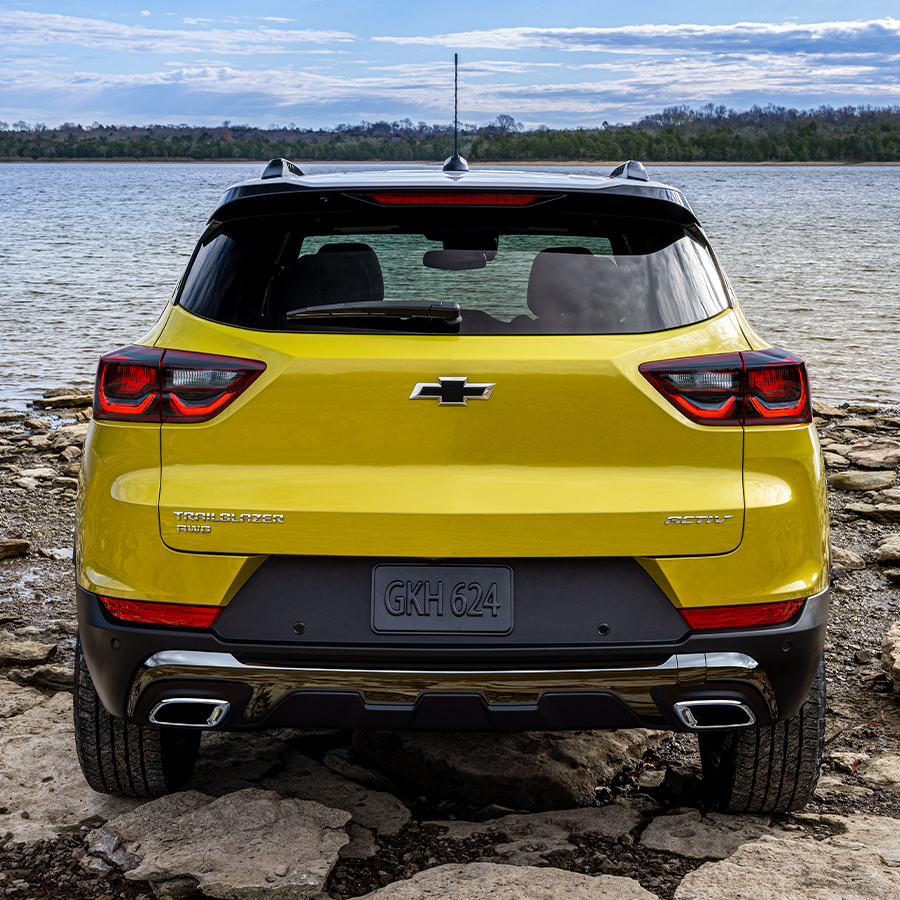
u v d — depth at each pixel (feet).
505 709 7.42
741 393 7.54
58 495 22.20
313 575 7.45
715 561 7.44
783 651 7.59
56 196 306.35
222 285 8.02
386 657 7.36
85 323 54.44
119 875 8.13
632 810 9.27
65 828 8.85
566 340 7.50
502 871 7.99
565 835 8.81
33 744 10.44
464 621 7.41
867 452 25.93
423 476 7.32
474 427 7.31
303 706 7.50
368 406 7.30
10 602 15.61
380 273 8.13
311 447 7.36
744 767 8.71
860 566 17.51
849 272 88.17
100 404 7.73
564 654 7.38
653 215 8.32
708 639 7.46
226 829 8.48
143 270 88.22
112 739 8.67
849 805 9.59
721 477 7.48
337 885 8.02
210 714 7.65
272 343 7.50
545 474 7.36
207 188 389.39
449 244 8.23
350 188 8.00
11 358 43.04
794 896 7.66
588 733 10.58
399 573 7.41
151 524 7.44
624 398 7.38
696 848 8.57
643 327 7.72
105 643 7.64
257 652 7.43
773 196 312.71
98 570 7.66
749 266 93.97
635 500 7.34
